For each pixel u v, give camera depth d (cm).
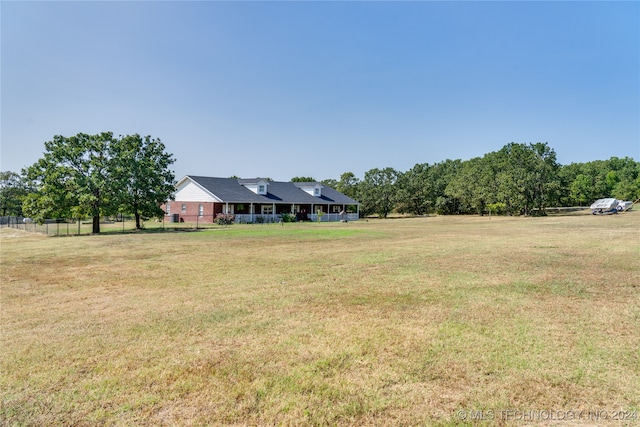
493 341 426
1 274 898
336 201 4675
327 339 441
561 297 612
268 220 3888
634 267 866
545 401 302
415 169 6675
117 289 727
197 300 633
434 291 667
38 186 2361
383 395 315
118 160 2498
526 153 4825
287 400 310
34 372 366
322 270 900
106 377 354
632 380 332
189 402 309
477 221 3603
